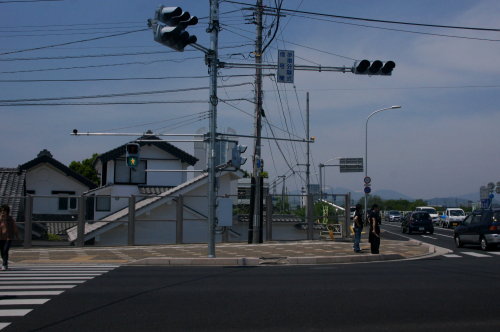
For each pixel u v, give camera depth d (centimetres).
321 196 2877
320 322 791
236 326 768
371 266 1565
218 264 1647
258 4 2380
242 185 4741
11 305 928
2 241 1463
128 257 1822
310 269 1483
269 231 2547
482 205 3547
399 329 750
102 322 796
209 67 1748
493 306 909
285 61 1703
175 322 794
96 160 3456
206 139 2078
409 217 3647
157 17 1356
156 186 3262
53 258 1800
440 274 1339
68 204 3528
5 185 2814
